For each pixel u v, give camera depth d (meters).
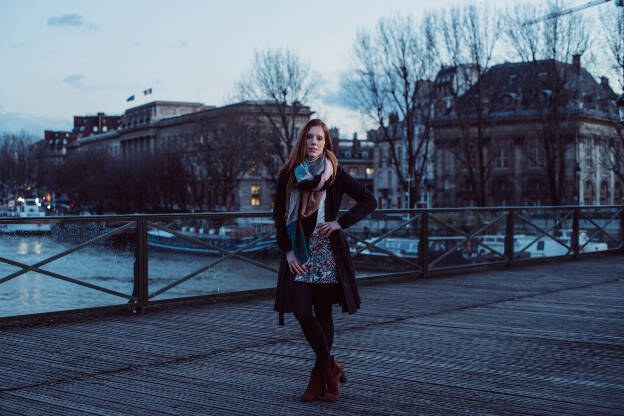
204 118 63.78
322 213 4.23
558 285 10.14
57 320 7.26
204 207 73.38
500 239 12.59
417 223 11.03
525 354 5.61
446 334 6.43
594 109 54.94
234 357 5.54
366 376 4.93
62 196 118.50
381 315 7.48
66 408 4.18
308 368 5.17
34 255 7.08
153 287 7.98
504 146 69.06
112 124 167.00
